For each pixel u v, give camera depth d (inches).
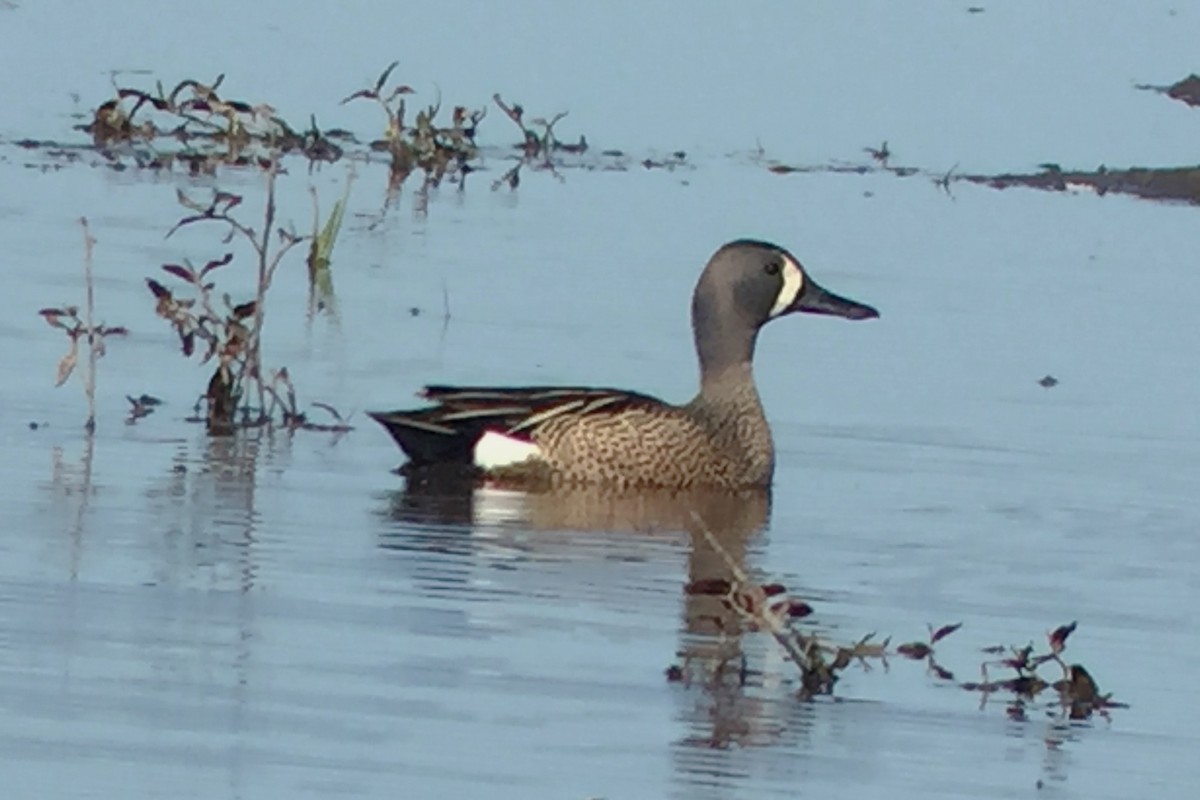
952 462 629.9
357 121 987.3
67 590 482.3
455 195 894.4
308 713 424.5
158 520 538.3
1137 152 1015.0
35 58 1034.1
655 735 425.4
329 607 485.1
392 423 603.2
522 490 601.9
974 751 429.1
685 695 447.2
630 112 1021.8
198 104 806.5
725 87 1067.9
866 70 1110.4
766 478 615.2
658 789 400.8
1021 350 737.6
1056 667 477.4
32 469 570.9
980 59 1145.4
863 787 408.2
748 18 1179.3
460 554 533.3
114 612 470.9
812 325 757.9
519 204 884.6
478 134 981.8
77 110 964.0
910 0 1246.9
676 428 610.5
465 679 447.5
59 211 820.6
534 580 516.1
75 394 635.5
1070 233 895.1
